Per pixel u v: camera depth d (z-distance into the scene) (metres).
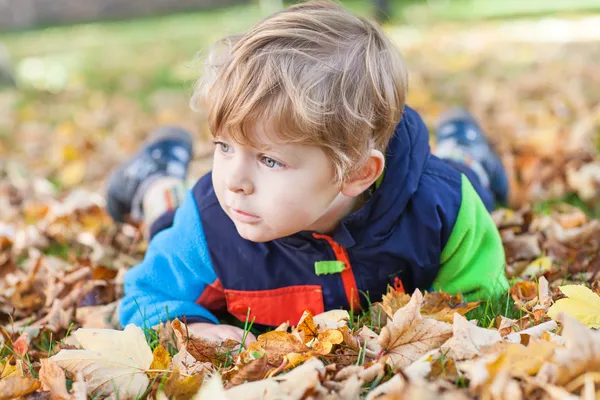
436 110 4.93
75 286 2.39
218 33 10.62
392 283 2.00
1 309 2.30
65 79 7.80
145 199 2.89
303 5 1.82
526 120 4.54
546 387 1.32
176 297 2.04
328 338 1.65
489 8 12.28
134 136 4.86
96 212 3.22
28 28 14.44
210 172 2.10
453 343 1.53
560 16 10.46
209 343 1.74
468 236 1.98
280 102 1.55
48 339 2.09
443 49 8.24
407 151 1.87
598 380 1.33
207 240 1.97
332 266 1.93
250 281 1.98
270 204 1.62
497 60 7.20
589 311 1.65
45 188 3.79
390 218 1.87
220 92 1.60
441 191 1.96
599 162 3.40
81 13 15.29
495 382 1.33
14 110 6.12
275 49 1.61
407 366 1.51
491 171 3.00
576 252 2.37
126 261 2.67
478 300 1.98
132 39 11.26
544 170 3.34
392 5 11.72
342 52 1.65
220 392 1.30
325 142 1.60
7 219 3.40
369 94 1.66
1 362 1.76
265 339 1.66
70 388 1.60
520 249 2.45
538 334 1.61
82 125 5.39
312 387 1.39
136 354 1.63
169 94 6.35
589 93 5.21
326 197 1.67
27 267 2.74
